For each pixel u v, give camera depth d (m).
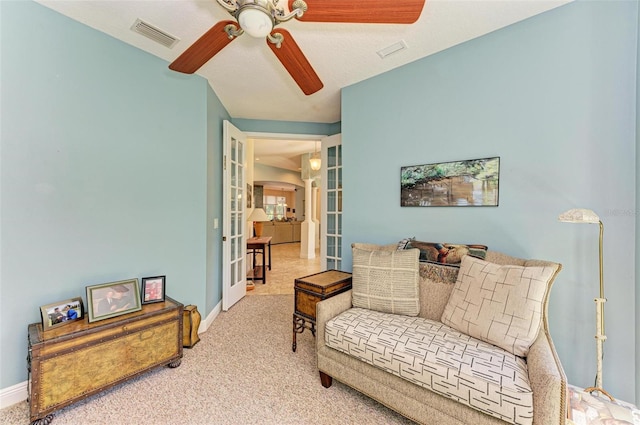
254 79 2.70
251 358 2.20
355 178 2.75
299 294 2.29
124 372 1.76
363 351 1.58
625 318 1.56
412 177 2.36
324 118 3.92
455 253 1.97
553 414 1.04
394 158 2.48
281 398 1.72
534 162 1.82
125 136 2.16
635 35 1.52
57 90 1.82
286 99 3.19
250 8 1.12
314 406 1.66
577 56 1.68
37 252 1.75
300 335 2.63
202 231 2.68
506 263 1.76
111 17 1.85
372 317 1.83
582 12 1.66
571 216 1.42
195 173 2.62
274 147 6.59
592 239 1.65
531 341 1.36
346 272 2.65
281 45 1.40
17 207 1.67
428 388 1.34
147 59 2.28
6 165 1.63
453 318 1.67
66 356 1.54
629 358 1.55
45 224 1.78
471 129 2.06
